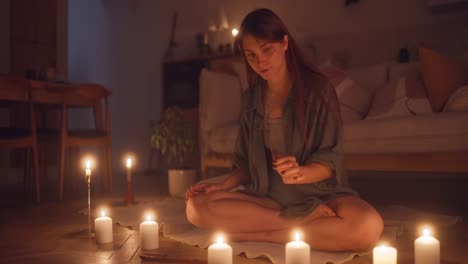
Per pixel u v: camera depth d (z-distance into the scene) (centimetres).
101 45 580
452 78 244
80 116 590
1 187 381
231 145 288
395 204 261
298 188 142
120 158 561
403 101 252
